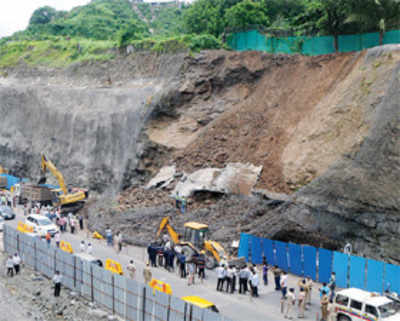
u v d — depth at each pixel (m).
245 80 44.28
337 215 23.84
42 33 94.06
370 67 31.66
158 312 17.31
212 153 39.00
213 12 58.84
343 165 25.28
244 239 26.86
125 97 49.81
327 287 19.45
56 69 65.94
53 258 24.52
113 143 47.94
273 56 43.38
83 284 22.00
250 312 19.23
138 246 30.72
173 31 91.69
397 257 20.53
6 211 38.97
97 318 19.33
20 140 60.41
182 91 45.41
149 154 43.88
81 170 49.88
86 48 65.50
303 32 43.44
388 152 22.11
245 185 33.91
